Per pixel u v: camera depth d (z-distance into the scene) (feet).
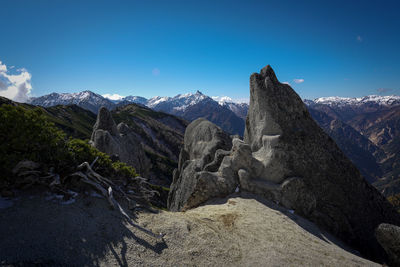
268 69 62.54
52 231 22.67
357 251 45.62
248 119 68.69
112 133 102.53
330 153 55.52
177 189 75.87
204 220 36.94
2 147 25.03
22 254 18.76
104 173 37.52
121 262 22.67
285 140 54.54
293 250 31.60
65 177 30.58
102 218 28.07
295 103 58.75
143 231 28.60
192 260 26.40
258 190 50.85
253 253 29.86
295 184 50.08
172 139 510.58
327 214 51.47
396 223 54.70
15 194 26.32
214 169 61.36
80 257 21.21
